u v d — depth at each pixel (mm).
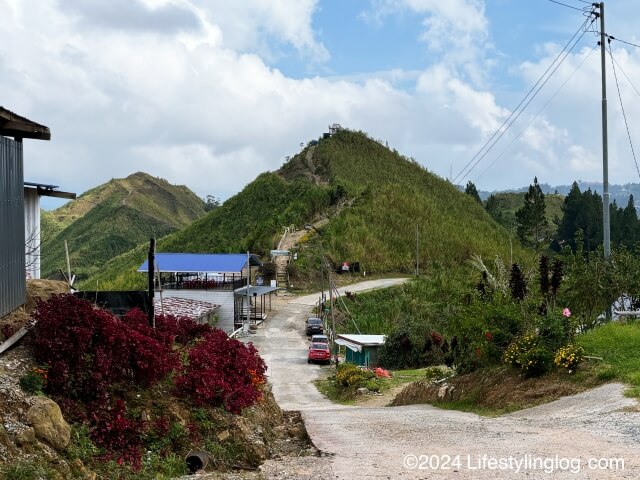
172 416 9234
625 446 8398
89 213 154750
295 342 38344
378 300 50031
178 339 13211
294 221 75250
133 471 7836
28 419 7191
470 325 16328
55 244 135750
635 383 12133
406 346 32469
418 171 102812
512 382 14469
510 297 16547
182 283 40125
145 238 141875
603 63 20219
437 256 67438
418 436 10453
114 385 9117
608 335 14922
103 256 125750
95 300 13562
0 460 6516
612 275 17422
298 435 11570
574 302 17500
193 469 8555
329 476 7621
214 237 80062
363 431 11320
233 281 40844
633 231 90562
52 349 8359
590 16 20406
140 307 14055
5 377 7809
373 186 83312
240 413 10516
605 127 19953
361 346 33062
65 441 7367
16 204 10578
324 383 27344
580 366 13727
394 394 23453
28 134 11352
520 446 8914
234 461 9289
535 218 88500
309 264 60688
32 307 11203
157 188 181500
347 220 71000
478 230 79875
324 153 101625
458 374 17906
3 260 9914
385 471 7789
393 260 65188
